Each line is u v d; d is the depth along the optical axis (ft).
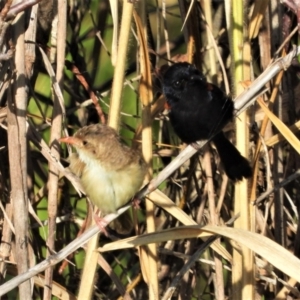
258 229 33.50
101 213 28.63
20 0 26.07
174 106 27.40
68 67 34.04
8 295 37.19
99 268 39.37
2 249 30.12
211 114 26.66
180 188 37.60
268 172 31.30
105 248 27.09
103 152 26.03
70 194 38.68
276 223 33.88
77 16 38.09
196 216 36.50
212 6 37.22
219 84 36.06
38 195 34.45
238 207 28.35
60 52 29.09
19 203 26.45
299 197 36.47
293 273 24.57
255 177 29.60
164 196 29.60
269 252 24.93
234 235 25.38
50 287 29.04
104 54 40.52
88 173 26.37
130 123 39.99
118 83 26.81
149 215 29.14
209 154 32.58
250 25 28.81
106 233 26.61
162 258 37.04
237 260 29.66
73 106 38.86
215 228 25.75
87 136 26.40
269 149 34.01
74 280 37.04
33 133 29.14
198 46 33.24
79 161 26.81
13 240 31.55
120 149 26.30
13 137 26.37
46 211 36.47
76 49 38.09
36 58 34.01
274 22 33.83
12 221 29.84
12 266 31.71
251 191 29.58
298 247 35.06
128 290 35.32
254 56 35.86
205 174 34.96
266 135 33.30
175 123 27.50
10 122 26.43
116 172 26.09
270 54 33.19
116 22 27.22
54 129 29.43
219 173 35.40
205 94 26.94
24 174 26.68
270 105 30.42
